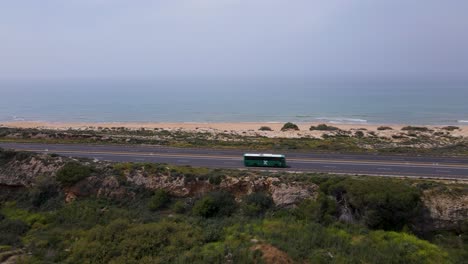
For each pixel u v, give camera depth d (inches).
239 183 1289.4
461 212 1058.1
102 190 1346.0
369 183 1132.5
